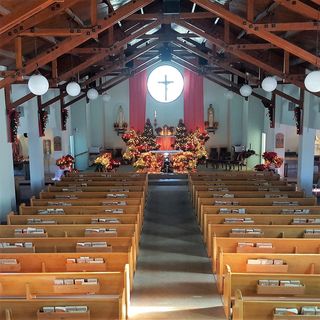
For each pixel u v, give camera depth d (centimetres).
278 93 1216
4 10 580
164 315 545
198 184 1098
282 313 424
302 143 1224
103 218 767
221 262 584
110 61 1402
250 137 1884
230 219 768
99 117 2055
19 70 720
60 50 713
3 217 955
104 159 1450
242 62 1272
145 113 2041
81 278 511
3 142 961
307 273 573
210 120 2064
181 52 1778
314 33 818
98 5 860
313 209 823
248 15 667
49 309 436
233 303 504
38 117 1261
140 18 975
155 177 1503
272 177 1190
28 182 1505
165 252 788
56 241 647
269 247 641
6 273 535
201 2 675
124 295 488
